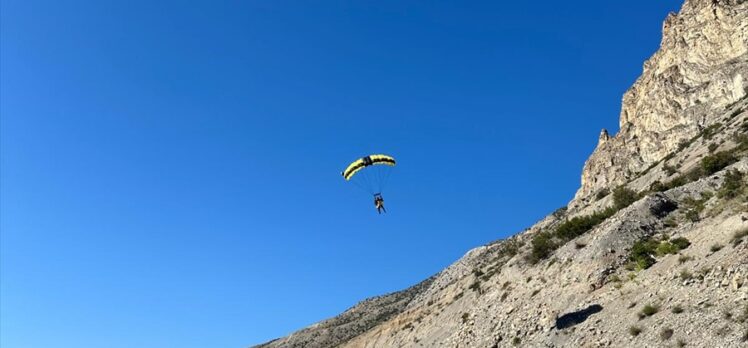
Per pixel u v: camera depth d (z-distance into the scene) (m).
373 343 91.44
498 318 50.50
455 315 66.50
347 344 102.31
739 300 26.92
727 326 25.75
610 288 39.09
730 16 114.12
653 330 29.75
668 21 143.12
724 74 108.00
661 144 118.69
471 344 51.00
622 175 128.38
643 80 146.50
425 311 85.00
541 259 55.75
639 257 40.16
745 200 38.56
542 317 42.50
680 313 29.41
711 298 28.81
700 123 107.88
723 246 33.28
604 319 35.16
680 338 27.44
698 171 57.62
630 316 33.09
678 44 127.75
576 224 56.41
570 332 36.72
